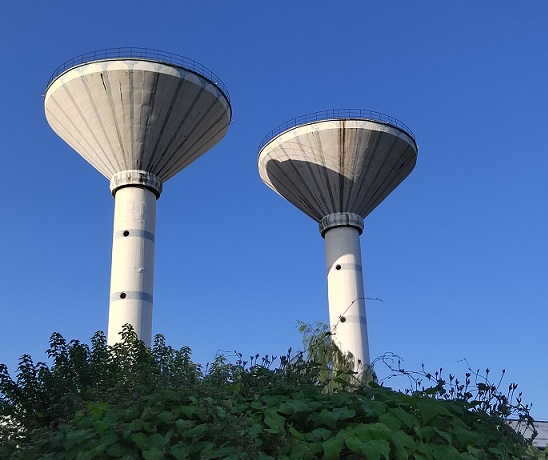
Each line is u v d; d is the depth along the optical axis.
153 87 38.22
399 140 47.22
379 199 49.06
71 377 19.56
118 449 6.05
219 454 5.86
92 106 38.78
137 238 38.16
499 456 6.48
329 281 45.88
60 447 6.65
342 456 6.12
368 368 8.28
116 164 39.94
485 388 7.27
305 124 47.41
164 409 6.57
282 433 6.34
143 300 36.69
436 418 6.46
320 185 47.44
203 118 40.50
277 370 8.30
